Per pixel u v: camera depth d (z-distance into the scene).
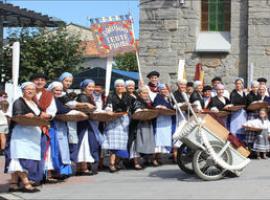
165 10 17.86
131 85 11.26
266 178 10.28
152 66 17.94
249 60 17.42
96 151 10.77
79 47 24.86
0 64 21.70
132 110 11.22
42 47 22.56
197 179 10.22
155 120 11.75
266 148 13.09
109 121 11.01
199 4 17.97
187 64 17.81
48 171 9.80
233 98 12.98
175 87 17.70
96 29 12.59
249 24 17.44
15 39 22.31
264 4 17.33
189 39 17.78
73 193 8.89
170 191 9.02
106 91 12.10
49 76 22.48
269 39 17.31
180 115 11.81
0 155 14.09
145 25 18.00
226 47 17.67
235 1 17.66
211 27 18.09
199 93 12.12
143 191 9.04
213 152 9.91
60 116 9.58
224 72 17.73
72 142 10.34
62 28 23.41
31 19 21.42
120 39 12.56
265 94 13.36
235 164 10.20
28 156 8.70
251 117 13.18
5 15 20.25
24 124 8.64
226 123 13.00
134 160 11.48
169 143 11.84
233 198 8.41
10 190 9.03
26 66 22.23
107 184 9.74
